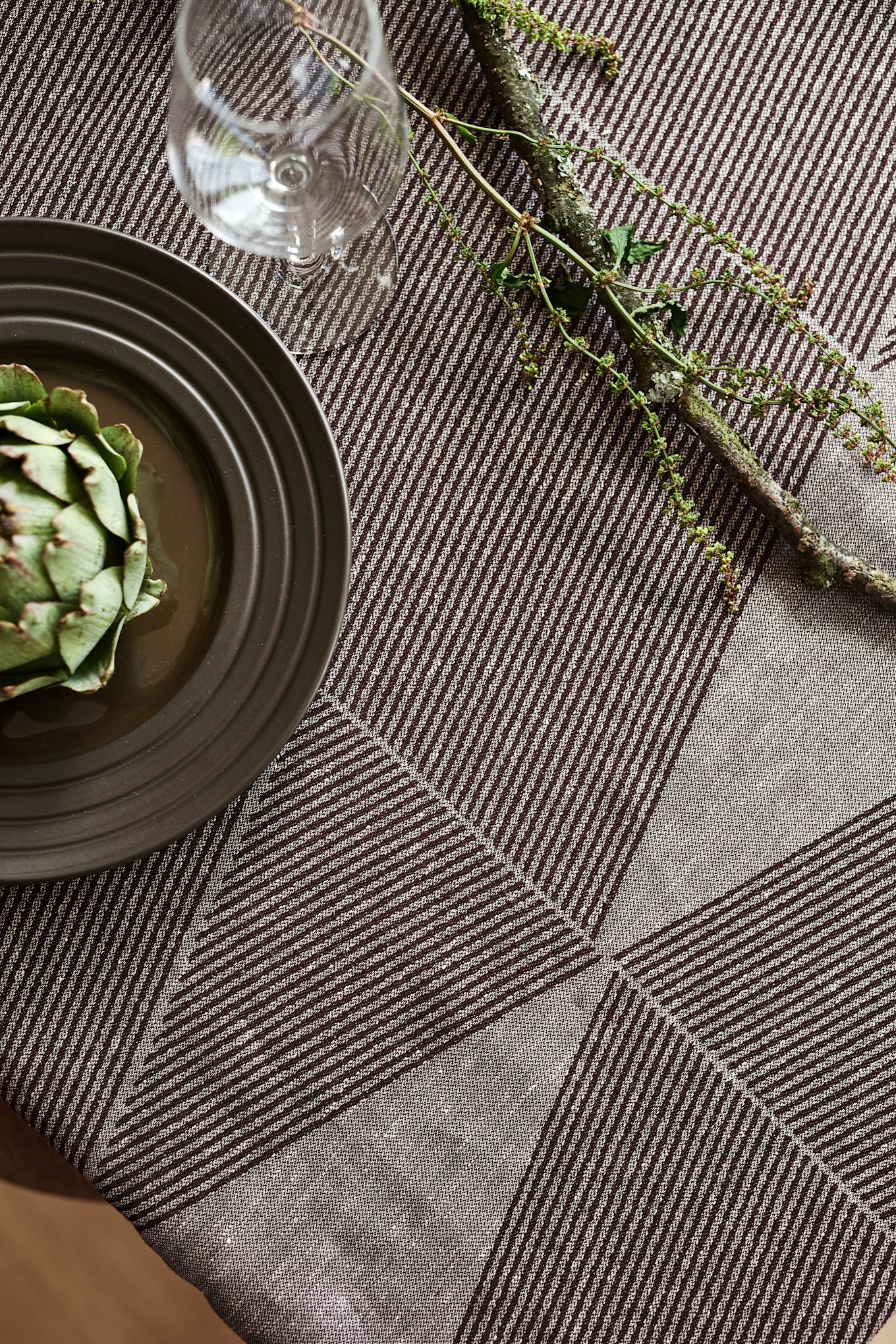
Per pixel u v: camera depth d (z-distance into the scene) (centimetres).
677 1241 64
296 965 63
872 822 65
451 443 65
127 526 52
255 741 58
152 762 59
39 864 58
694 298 66
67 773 59
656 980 64
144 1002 62
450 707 64
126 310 58
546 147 62
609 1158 64
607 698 65
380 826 64
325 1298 62
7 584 50
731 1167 64
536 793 64
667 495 65
